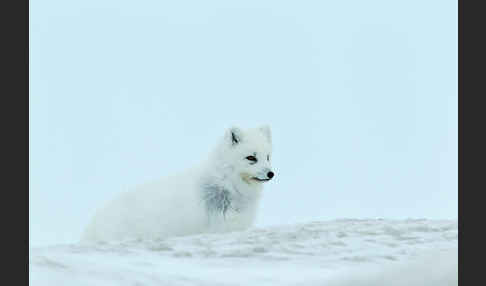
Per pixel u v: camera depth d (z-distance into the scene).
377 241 15.32
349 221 17.97
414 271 11.01
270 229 16.72
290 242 15.08
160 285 11.48
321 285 11.52
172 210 18.48
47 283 11.11
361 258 13.86
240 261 13.48
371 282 11.10
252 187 19.09
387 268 11.32
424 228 16.66
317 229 16.59
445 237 15.76
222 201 18.80
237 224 19.09
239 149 18.78
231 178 18.80
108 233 18.66
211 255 13.85
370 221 17.95
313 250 14.48
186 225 18.45
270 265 13.27
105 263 12.33
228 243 14.91
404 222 17.70
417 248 14.75
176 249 14.21
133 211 18.73
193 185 18.73
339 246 14.84
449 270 10.73
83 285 11.13
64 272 11.56
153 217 18.47
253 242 15.02
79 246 14.03
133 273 11.86
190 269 12.59
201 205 18.56
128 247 14.16
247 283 11.90
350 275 11.52
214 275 12.25
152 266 12.52
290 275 12.45
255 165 18.80
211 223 18.69
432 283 10.60
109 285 11.22
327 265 13.38
